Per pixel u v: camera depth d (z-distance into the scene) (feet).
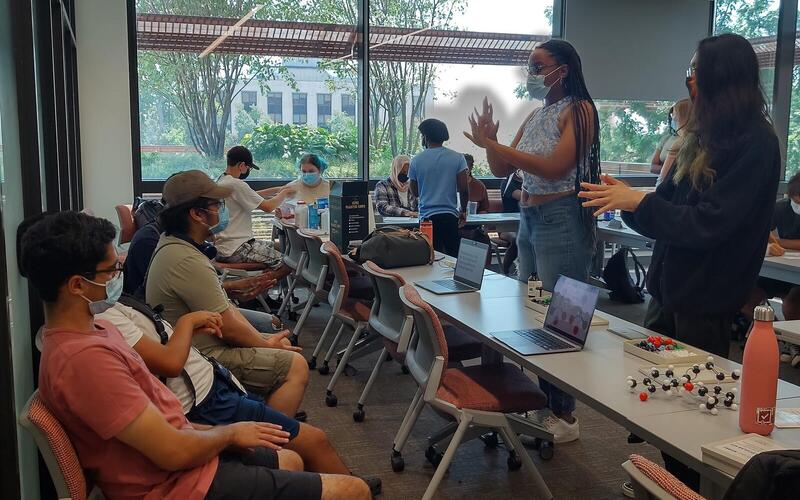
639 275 21.20
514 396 8.19
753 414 4.93
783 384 6.10
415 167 16.89
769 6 25.30
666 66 25.75
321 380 13.41
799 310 14.51
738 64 6.58
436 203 16.58
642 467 3.96
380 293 10.63
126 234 16.51
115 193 20.62
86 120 20.08
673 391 5.86
